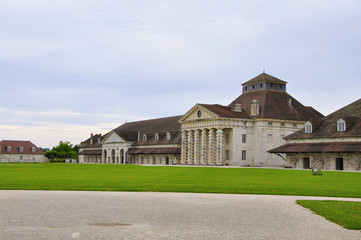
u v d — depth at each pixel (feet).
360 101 239.09
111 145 422.41
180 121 317.42
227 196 74.28
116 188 87.51
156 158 357.61
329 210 56.80
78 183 100.53
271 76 318.04
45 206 60.03
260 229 45.47
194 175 142.72
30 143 504.43
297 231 44.75
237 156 282.36
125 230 44.29
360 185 98.99
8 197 70.08
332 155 215.92
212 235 42.42
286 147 243.40
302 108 307.58
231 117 280.10
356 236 42.88
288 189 87.92
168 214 54.03
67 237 41.11
